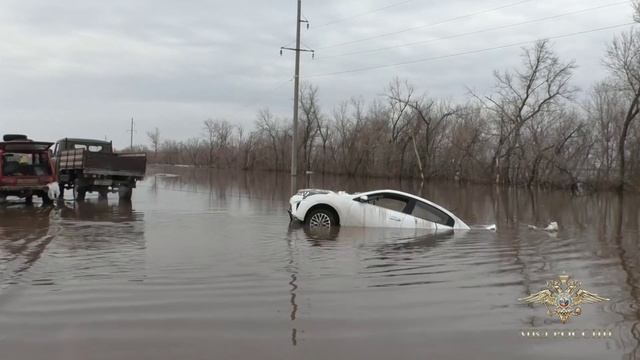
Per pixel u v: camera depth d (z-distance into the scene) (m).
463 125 55.69
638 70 37.72
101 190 21.27
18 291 6.49
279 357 4.50
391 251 9.59
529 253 9.62
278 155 80.31
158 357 4.48
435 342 4.91
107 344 4.76
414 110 60.03
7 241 10.33
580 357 4.59
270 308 5.88
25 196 18.31
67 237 10.92
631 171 39.06
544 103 46.91
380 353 4.62
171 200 21.30
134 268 7.86
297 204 13.39
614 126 41.00
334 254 9.19
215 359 4.45
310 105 72.94
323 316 5.62
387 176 62.78
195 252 9.27
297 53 38.06
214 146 106.94
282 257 8.86
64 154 22.72
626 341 4.97
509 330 5.25
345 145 69.31
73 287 6.71
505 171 49.94
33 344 4.74
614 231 13.45
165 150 129.88
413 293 6.58
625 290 6.85
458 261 8.70
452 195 31.34
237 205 19.22
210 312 5.71
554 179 44.50
